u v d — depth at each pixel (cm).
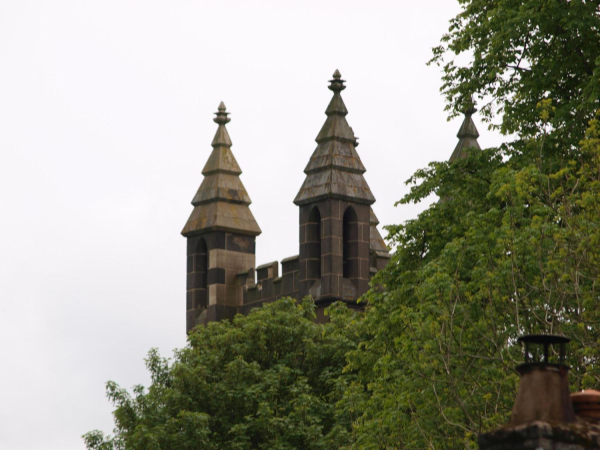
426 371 5512
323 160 11812
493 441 1916
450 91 8006
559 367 1986
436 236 7462
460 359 5462
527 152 7200
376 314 7288
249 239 12619
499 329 5369
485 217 6034
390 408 5984
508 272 5303
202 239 12669
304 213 11781
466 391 5450
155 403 9925
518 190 5381
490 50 7594
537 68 7438
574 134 7056
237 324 10738
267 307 10625
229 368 9881
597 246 4966
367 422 6238
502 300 5234
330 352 10012
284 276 11938
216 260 12425
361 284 11594
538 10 7406
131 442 9562
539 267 5097
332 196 11581
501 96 7906
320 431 9325
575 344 5131
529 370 1992
